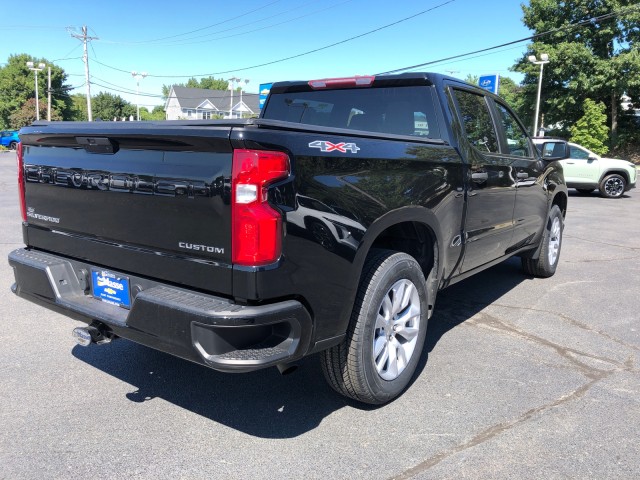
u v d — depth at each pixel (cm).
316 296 263
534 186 523
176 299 251
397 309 323
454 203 369
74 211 311
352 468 265
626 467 267
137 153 274
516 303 536
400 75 404
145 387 349
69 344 416
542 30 3297
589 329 464
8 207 1161
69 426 300
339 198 271
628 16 2998
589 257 766
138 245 280
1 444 280
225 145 238
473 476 259
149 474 258
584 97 3212
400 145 319
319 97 454
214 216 245
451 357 402
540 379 365
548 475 260
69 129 296
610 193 1669
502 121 479
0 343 415
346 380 304
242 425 305
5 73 7412
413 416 315
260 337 253
